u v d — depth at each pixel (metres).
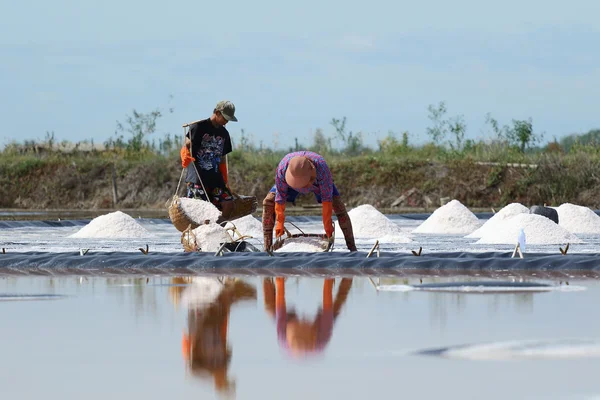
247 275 18.22
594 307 12.38
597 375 8.12
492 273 18.08
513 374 8.18
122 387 7.86
